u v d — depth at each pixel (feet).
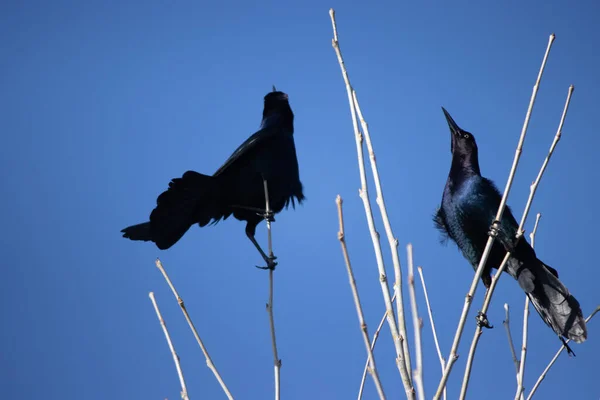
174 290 25.77
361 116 24.59
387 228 23.15
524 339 26.12
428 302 27.78
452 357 21.95
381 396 20.83
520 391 25.03
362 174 23.50
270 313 24.97
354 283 21.77
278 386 23.70
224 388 24.61
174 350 25.58
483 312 23.40
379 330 25.53
